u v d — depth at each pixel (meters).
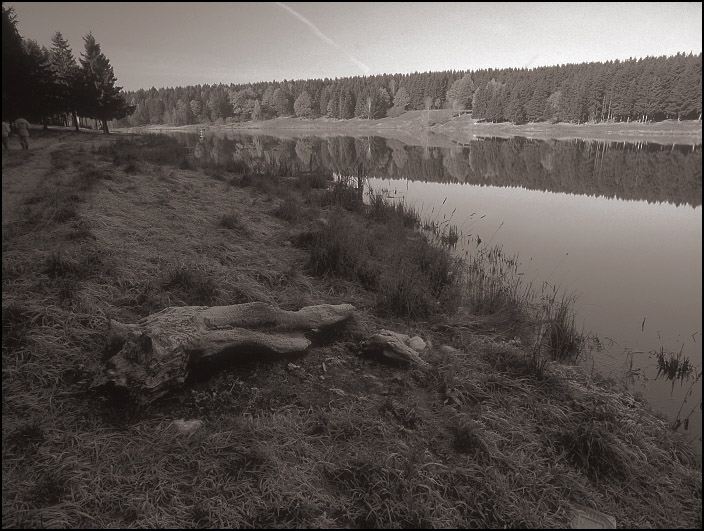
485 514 2.73
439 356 4.49
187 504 2.61
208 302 4.83
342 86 150.00
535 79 105.75
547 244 9.27
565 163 25.95
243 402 3.51
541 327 5.43
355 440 3.21
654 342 5.20
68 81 33.50
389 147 40.72
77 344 3.77
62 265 4.79
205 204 9.00
